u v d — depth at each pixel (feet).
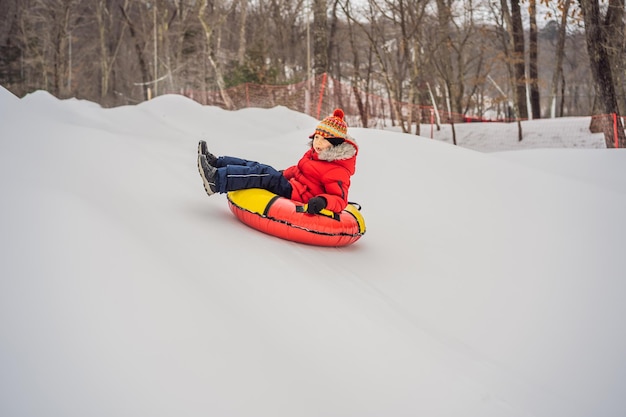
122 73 127.54
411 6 61.67
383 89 97.86
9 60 111.24
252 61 79.20
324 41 70.59
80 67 122.52
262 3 110.42
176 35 107.34
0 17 117.91
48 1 113.80
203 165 15.14
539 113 90.12
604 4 57.00
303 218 15.17
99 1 114.01
